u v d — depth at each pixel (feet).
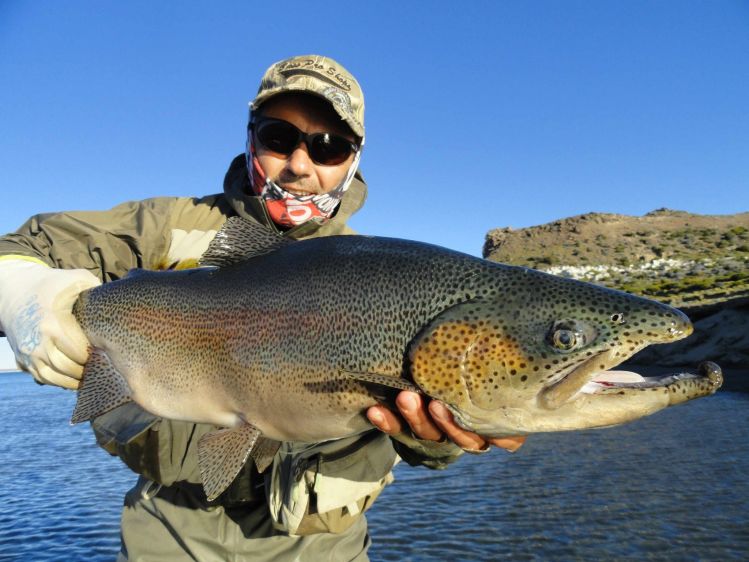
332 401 1.77
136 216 2.52
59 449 13.94
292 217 2.53
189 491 2.39
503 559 5.33
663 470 7.93
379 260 1.79
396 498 7.50
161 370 2.03
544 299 1.64
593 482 7.59
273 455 2.03
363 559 2.60
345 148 2.48
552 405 1.58
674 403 1.52
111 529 7.35
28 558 6.44
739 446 8.99
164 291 2.06
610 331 1.58
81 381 2.11
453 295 1.69
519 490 7.45
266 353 1.83
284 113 2.43
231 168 2.70
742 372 17.02
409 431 1.83
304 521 2.19
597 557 5.27
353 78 2.57
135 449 2.24
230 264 2.02
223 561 2.39
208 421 2.00
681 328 1.57
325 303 1.78
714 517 6.04
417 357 1.65
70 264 2.37
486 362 1.62
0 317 2.13
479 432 1.69
